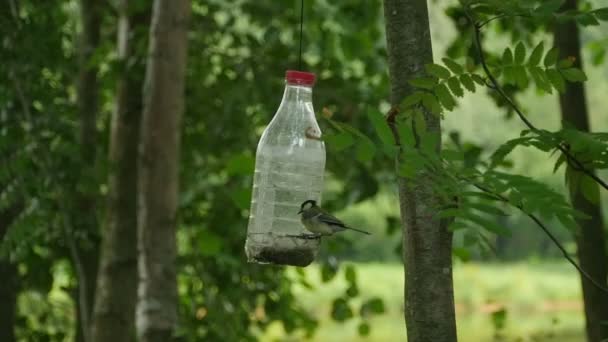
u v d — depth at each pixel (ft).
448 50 48.83
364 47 56.90
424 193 18.02
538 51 18.54
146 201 38.73
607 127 150.71
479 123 126.93
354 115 51.44
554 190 15.28
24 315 52.75
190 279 51.80
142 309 38.52
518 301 160.25
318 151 22.31
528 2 19.43
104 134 52.95
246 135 53.01
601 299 34.22
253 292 53.52
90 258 48.67
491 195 15.21
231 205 52.11
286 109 22.34
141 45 46.14
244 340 52.75
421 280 18.12
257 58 54.13
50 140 42.91
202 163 54.54
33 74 43.16
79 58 50.19
